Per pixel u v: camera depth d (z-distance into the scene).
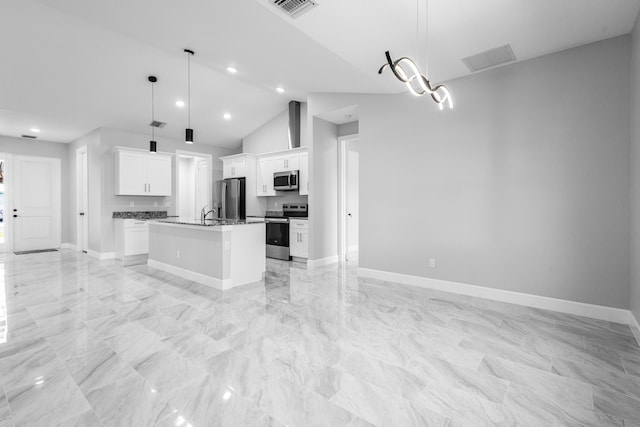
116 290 3.91
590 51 2.93
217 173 7.78
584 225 2.99
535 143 3.23
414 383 1.91
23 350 2.32
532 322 2.85
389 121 4.32
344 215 5.96
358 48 3.02
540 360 2.18
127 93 5.13
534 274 3.25
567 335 2.57
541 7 2.37
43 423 1.56
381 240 4.42
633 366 2.10
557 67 3.09
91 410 1.66
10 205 6.89
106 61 4.30
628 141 2.77
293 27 2.75
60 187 7.51
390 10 2.42
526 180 3.29
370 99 4.51
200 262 4.28
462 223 3.71
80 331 2.66
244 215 6.75
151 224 5.36
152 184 6.43
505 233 3.42
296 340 2.49
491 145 3.49
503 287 3.45
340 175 5.89
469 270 3.67
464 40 2.87
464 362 2.16
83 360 2.18
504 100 3.40
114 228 6.21
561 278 3.11
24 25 3.51
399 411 1.66
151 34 3.20
